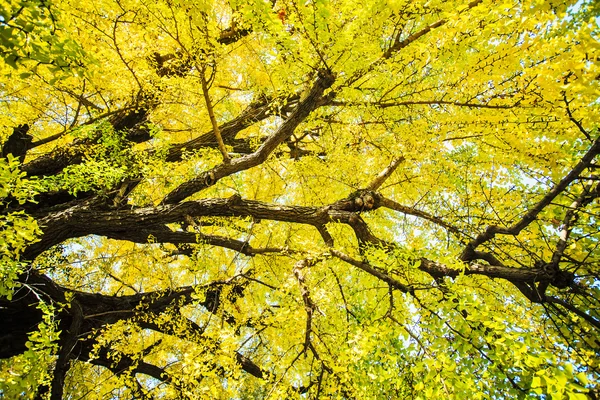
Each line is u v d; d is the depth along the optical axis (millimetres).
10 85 3395
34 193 2145
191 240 4031
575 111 2451
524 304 3660
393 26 3191
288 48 2424
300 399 2283
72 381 4816
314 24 2211
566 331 2893
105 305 3979
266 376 2344
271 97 4066
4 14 1296
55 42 1419
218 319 4312
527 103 2596
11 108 3713
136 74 3213
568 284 2791
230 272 4898
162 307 4160
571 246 2977
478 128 2963
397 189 4590
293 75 2865
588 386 2225
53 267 3910
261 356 4223
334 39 2420
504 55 2523
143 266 4574
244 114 4594
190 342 3289
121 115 4281
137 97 3590
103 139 3473
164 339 4461
